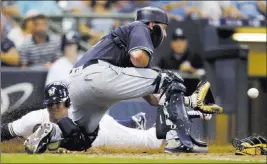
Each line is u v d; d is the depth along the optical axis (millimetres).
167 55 27406
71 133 16172
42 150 15719
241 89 26719
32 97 25250
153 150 18453
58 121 16219
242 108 26609
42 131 15742
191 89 26578
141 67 16234
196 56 27422
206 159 12398
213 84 26719
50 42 28438
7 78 25125
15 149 17875
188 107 17266
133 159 11859
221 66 26828
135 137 18469
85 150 17281
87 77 16156
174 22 27625
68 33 28344
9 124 18312
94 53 16406
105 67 16172
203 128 24219
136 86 16219
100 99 16453
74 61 27766
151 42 16328
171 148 16531
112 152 17328
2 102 24719
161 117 16500
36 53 28406
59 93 17641
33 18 28719
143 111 23953
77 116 17000
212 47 27281
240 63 26672
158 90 16438
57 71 26484
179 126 16422
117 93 16250
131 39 16078
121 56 16391
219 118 25234
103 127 18297
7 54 28203
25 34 28656
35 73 25625
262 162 11883
